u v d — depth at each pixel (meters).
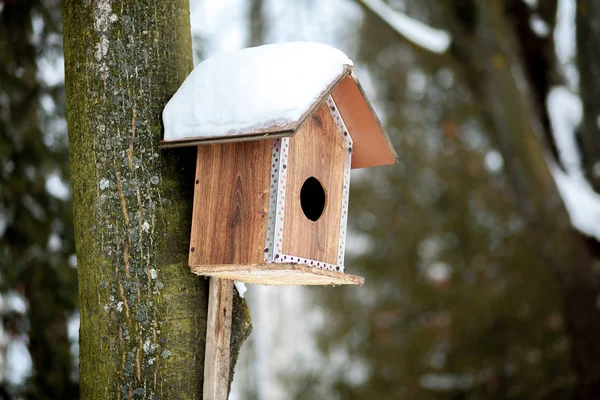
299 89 3.82
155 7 4.13
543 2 10.41
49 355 7.21
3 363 7.00
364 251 15.28
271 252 3.84
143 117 4.00
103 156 3.96
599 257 9.62
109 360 3.82
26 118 7.28
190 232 4.04
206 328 3.98
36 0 7.37
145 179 3.96
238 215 3.94
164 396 3.80
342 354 15.02
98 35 4.05
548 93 10.57
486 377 13.28
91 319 3.89
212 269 3.86
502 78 9.26
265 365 9.99
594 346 9.48
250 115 3.82
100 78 4.02
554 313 13.34
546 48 10.45
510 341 13.57
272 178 3.89
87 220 3.95
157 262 3.89
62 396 7.21
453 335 14.08
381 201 15.35
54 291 7.23
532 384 12.78
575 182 10.39
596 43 9.76
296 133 3.99
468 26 9.23
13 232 7.20
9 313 7.13
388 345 14.57
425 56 15.05
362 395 14.45
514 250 13.98
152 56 4.08
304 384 14.88
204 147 4.09
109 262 3.88
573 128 10.53
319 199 4.45
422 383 13.95
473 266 14.37
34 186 7.29
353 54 15.13
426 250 15.05
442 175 15.05
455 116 15.29
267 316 10.23
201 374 3.92
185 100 4.00
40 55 7.41
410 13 14.36
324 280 4.17
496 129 9.44
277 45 4.10
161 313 3.86
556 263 9.50
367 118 4.36
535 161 9.31
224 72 4.02
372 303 15.12
